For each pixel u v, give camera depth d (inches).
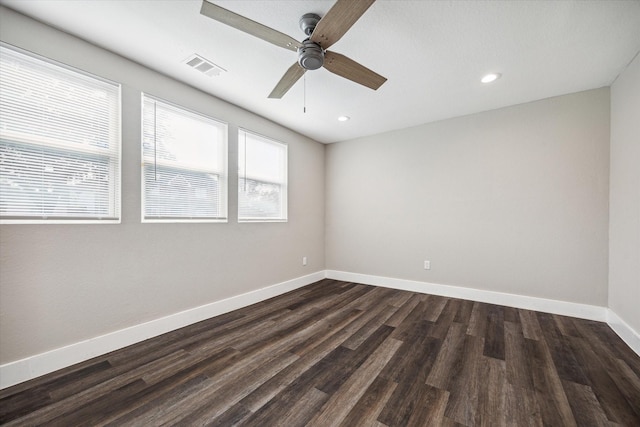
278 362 74.5
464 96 111.0
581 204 106.8
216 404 57.9
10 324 64.1
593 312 103.9
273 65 88.7
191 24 69.7
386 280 156.3
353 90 105.4
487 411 55.3
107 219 80.7
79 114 75.7
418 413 54.8
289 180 150.7
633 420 52.6
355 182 168.4
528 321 102.7
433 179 140.7
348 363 73.9
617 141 95.2
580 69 90.7
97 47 78.3
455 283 134.5
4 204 64.3
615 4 62.3
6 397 59.6
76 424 52.3
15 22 65.1
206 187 108.8
